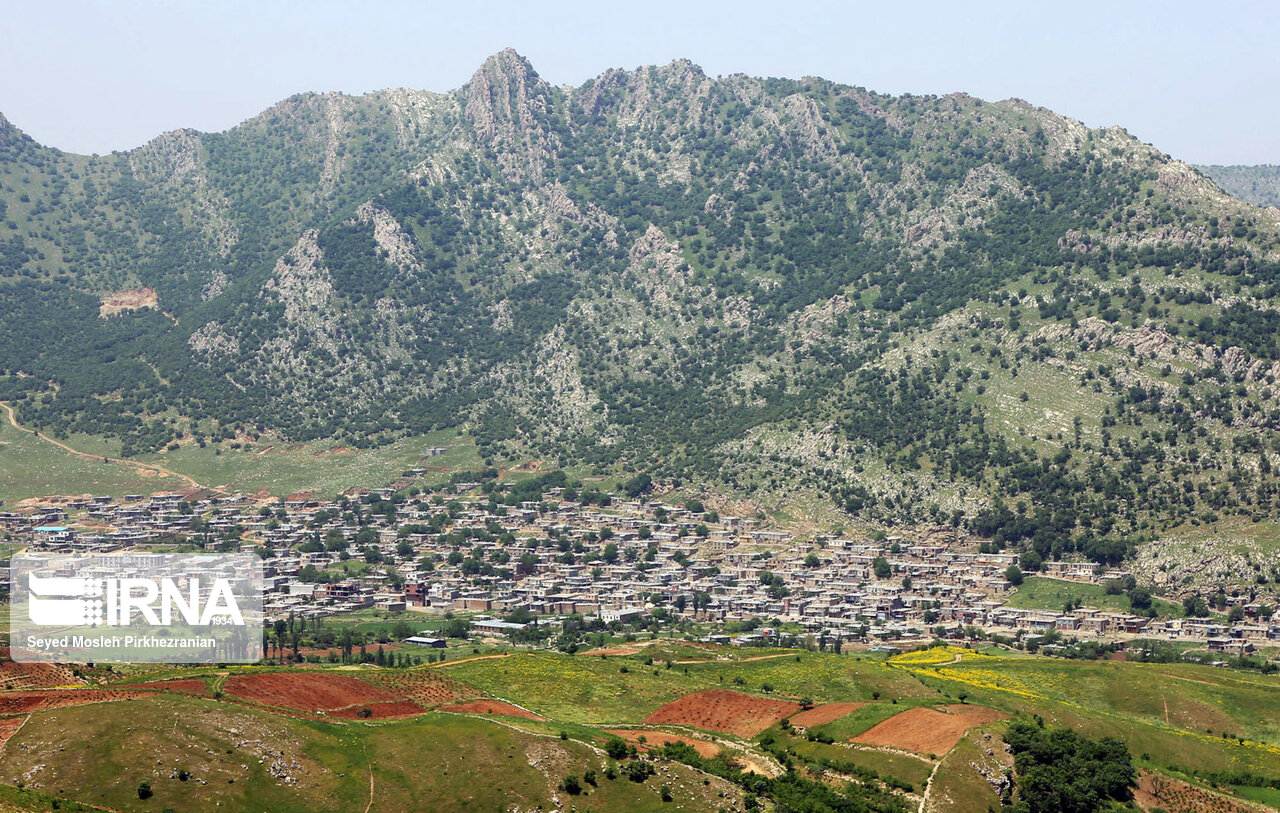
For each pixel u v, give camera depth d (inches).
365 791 7746.1
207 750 7682.1
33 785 7199.8
